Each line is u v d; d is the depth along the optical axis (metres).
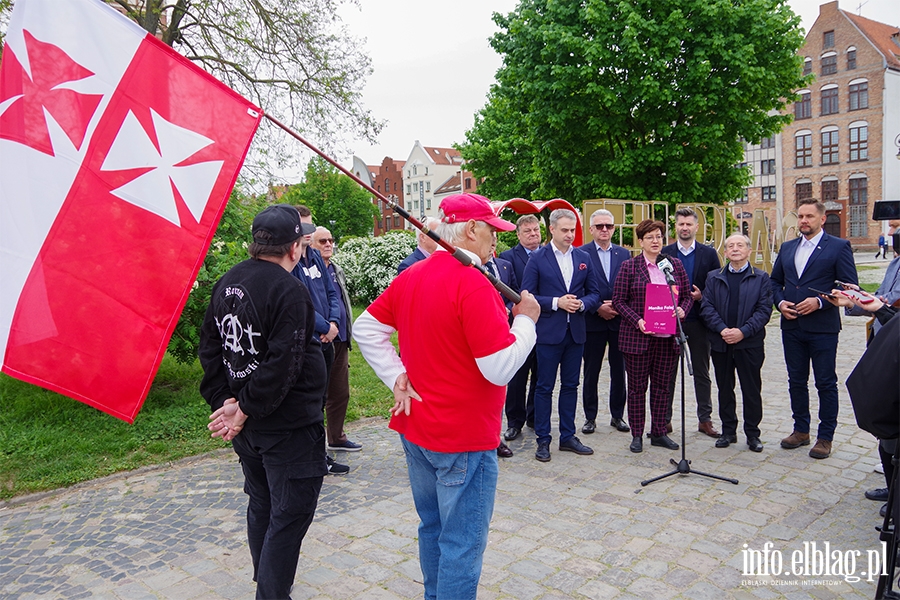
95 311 2.59
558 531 3.59
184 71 2.73
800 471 4.46
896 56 42.84
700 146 15.40
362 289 16.44
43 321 2.51
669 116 15.41
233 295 2.53
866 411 2.67
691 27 14.45
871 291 16.39
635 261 5.03
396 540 3.53
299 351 2.47
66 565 3.30
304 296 2.54
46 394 6.11
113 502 4.15
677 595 2.91
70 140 2.55
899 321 2.61
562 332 4.83
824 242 4.76
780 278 5.05
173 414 5.75
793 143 46.12
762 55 15.04
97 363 2.59
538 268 4.97
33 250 2.50
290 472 2.60
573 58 15.18
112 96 2.62
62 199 2.54
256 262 2.59
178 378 7.17
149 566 3.28
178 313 2.70
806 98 45.16
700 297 5.38
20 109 2.48
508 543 3.45
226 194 2.76
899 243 4.86
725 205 17.20
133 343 2.64
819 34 44.22
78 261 2.56
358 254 16.88
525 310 2.36
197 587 3.06
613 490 4.19
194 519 3.87
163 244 2.69
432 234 2.22
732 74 14.59
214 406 2.65
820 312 4.72
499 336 2.16
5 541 3.60
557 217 4.97
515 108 18.89
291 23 10.50
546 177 18.61
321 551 3.40
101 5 2.62
